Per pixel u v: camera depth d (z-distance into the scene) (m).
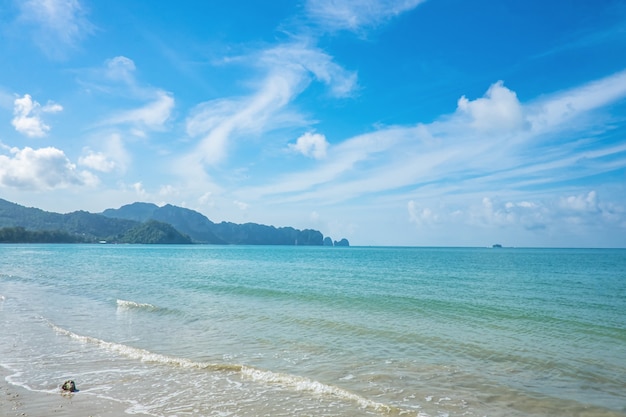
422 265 65.94
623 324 18.19
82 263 66.31
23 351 13.73
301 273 46.88
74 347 14.26
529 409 9.35
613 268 58.25
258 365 12.34
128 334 16.17
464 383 10.93
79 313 20.53
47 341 15.05
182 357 13.09
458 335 16.06
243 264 66.94
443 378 11.29
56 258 82.44
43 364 12.35
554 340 15.42
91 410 9.05
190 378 11.26
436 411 9.19
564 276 43.47
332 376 11.42
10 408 9.05
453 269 55.16
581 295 27.55
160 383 10.86
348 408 9.32
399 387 10.61
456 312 20.95
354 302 24.02
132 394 10.05
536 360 12.96
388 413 9.09
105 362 12.60
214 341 15.10
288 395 10.07
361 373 11.66
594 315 20.27
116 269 52.97
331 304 23.34
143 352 13.52
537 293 28.42
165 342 14.97
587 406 9.55
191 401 9.66
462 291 29.33
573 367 12.31
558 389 10.58
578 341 15.30
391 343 14.88
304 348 14.18
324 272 48.59
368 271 50.53
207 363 12.41
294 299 25.20
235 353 13.59
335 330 16.81
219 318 19.19
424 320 18.91
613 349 14.27
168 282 35.41
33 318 19.28
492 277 41.75
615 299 25.62
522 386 10.76
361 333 16.30
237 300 24.77
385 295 26.86
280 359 12.95
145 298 25.64
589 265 67.12
